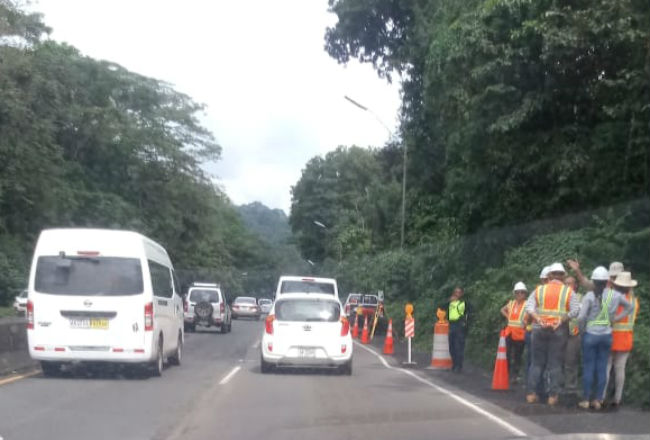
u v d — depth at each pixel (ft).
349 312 129.08
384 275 135.74
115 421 38.70
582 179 75.41
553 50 67.82
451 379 60.34
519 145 76.18
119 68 175.32
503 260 86.12
